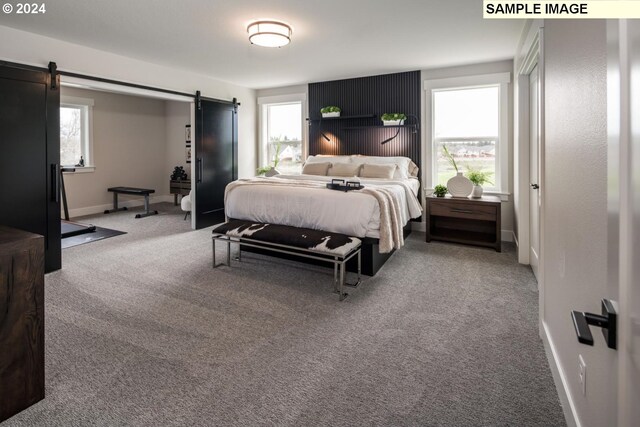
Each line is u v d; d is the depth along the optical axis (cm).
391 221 349
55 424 156
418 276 345
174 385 182
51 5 296
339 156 563
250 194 380
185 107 776
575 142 151
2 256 155
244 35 368
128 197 737
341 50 421
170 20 329
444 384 184
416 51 424
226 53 432
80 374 189
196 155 539
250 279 333
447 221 499
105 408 165
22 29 346
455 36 373
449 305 279
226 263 376
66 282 321
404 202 422
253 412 164
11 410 160
